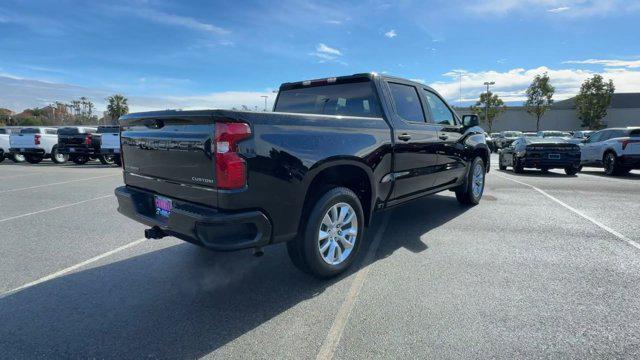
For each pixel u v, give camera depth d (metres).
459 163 6.01
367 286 3.44
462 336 2.62
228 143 2.72
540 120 65.38
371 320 2.85
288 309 3.04
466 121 6.01
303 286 3.47
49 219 6.14
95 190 9.27
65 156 19.45
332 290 3.37
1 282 3.62
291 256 3.48
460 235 5.00
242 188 2.78
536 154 12.57
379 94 4.28
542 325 2.75
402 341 2.57
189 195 3.04
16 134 18.52
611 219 5.87
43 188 9.63
